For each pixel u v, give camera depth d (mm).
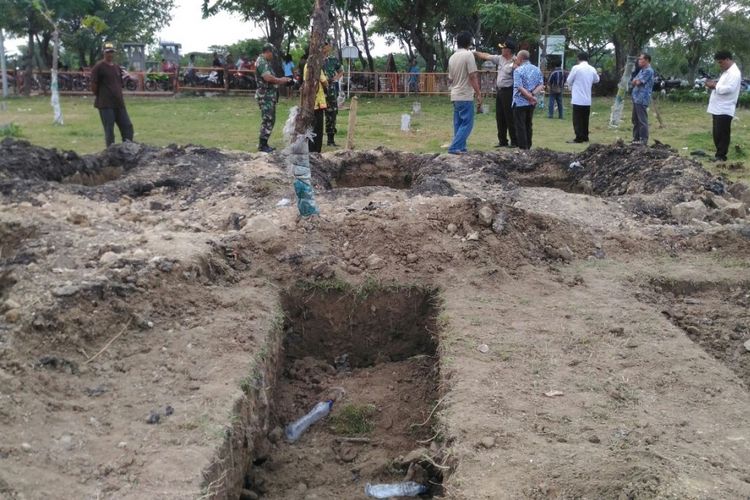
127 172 8945
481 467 3354
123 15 32344
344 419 4582
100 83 11328
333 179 9352
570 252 6316
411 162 9805
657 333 4820
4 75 23469
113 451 3328
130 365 4129
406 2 28938
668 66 39531
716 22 32500
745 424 3754
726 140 11391
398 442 4352
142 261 5043
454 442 3562
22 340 4055
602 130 16016
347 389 4957
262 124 11367
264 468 4113
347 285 5465
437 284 5527
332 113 12406
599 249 6551
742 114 20859
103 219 6637
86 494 3020
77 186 7746
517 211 6535
